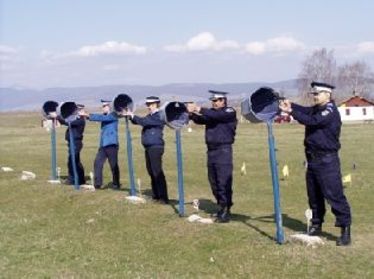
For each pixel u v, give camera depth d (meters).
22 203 18.64
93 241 13.60
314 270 10.70
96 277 11.02
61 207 17.66
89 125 76.50
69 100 20.64
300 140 48.50
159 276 10.88
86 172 28.25
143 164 31.28
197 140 50.03
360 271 10.59
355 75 137.38
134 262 11.85
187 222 14.15
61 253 12.78
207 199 18.56
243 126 73.44
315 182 12.13
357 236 12.77
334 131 11.60
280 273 10.67
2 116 117.62
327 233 12.90
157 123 16.81
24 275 11.31
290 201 18.45
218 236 12.84
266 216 15.35
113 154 20.16
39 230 14.99
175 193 20.11
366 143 43.50
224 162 14.02
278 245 11.98
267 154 36.53
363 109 111.00
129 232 14.01
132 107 17.89
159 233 13.59
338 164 11.76
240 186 22.31
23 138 55.25
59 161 33.66
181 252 12.23
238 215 15.47
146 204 16.61
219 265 11.31
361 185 21.78
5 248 13.34
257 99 12.19
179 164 14.95
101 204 17.09
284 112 11.77
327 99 11.70
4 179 23.67
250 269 10.95
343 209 11.77
